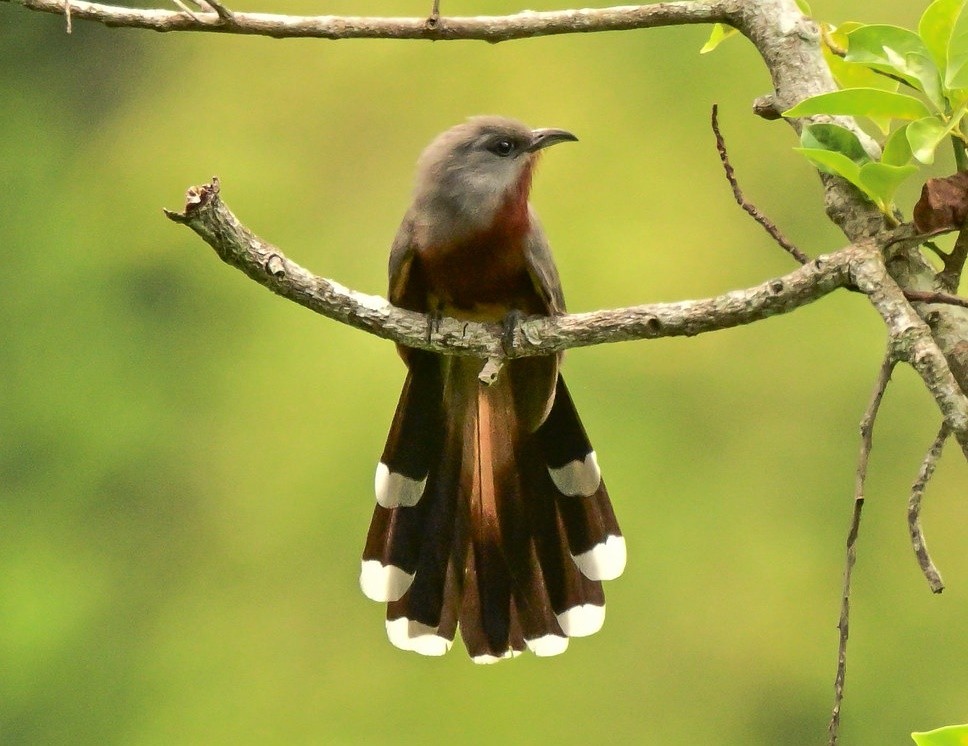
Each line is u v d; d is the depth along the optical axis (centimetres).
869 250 493
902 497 1441
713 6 600
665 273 1530
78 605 1525
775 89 592
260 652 1453
